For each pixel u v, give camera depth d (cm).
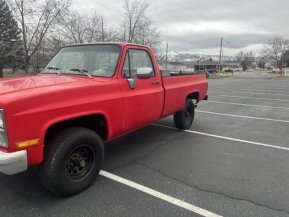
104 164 493
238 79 4412
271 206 365
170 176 449
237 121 901
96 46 484
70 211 344
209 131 749
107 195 383
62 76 440
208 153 565
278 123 877
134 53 489
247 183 429
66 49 514
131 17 3800
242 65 13125
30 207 351
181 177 446
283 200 380
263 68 13362
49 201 364
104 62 459
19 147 308
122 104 438
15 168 309
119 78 445
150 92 511
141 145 607
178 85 636
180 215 341
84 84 386
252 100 1509
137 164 496
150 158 528
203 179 440
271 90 2188
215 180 438
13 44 2522
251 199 381
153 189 404
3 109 298
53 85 365
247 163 513
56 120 339
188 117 746
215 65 10188
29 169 455
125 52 464
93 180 402
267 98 1614
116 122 431
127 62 468
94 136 387
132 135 684
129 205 360
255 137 698
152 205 362
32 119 316
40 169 350
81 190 386
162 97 555
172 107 612
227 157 544
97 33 3334
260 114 1047
